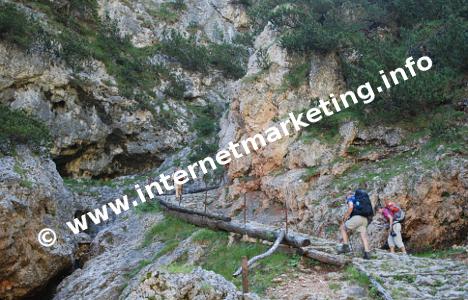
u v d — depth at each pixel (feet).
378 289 23.91
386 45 51.85
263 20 88.12
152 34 114.32
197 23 125.18
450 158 37.91
